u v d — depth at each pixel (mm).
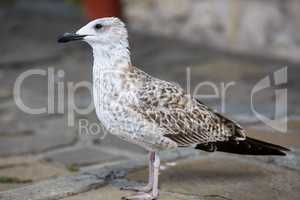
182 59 12289
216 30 13828
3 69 11477
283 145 6715
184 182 5613
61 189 5438
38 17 15406
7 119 8680
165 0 14414
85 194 5375
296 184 5559
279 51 12930
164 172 5879
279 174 5812
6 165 6855
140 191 5387
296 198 5254
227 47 13508
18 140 7770
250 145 5344
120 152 7316
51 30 14305
